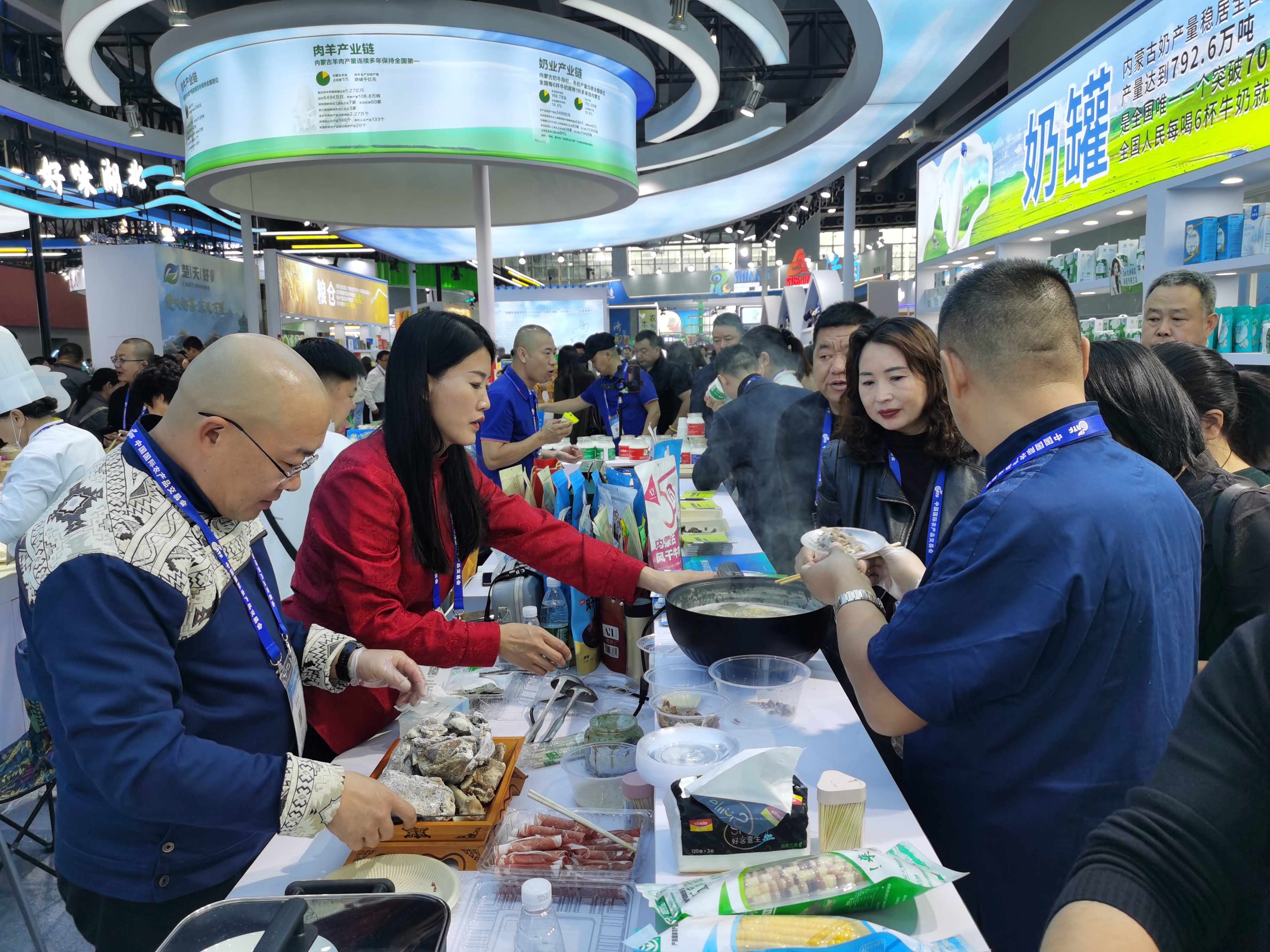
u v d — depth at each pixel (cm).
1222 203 356
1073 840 95
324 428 98
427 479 138
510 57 400
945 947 75
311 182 530
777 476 260
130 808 84
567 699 145
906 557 131
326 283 1249
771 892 78
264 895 97
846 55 1226
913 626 94
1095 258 435
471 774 108
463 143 398
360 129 390
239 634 104
